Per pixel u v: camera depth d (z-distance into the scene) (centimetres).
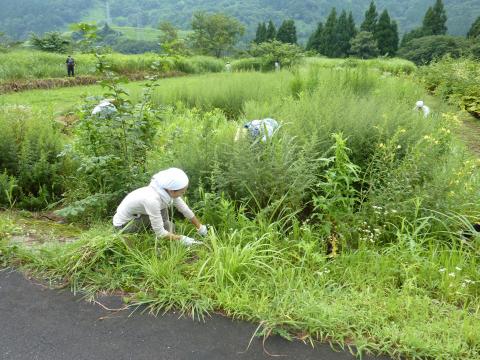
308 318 317
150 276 364
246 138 503
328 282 365
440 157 542
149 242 412
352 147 560
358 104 713
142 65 2512
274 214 466
